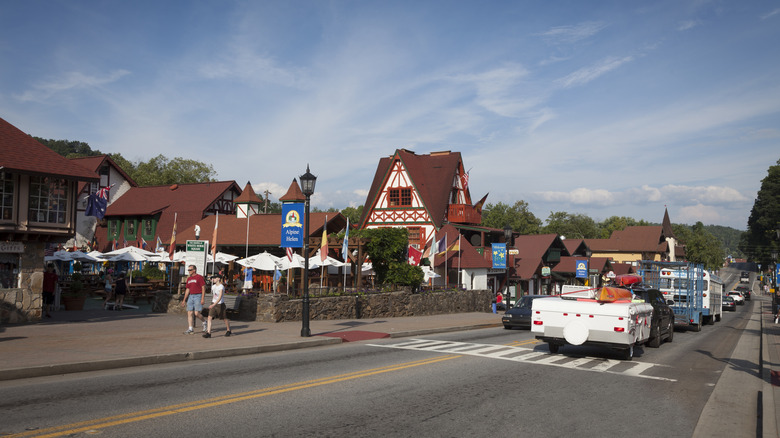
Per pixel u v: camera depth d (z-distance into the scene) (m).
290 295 22.31
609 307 13.59
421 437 6.71
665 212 123.94
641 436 7.13
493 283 46.75
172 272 34.31
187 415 7.33
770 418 7.77
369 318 25.45
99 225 52.50
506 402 8.75
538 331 14.41
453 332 21.44
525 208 95.31
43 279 20.42
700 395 9.96
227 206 51.88
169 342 14.07
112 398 8.23
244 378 10.09
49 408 7.54
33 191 18.67
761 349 17.19
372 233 28.75
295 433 6.68
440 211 45.22
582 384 10.56
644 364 13.64
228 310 21.39
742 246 134.38
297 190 38.72
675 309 25.02
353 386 9.59
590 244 102.38
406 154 48.00
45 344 13.13
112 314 22.38
